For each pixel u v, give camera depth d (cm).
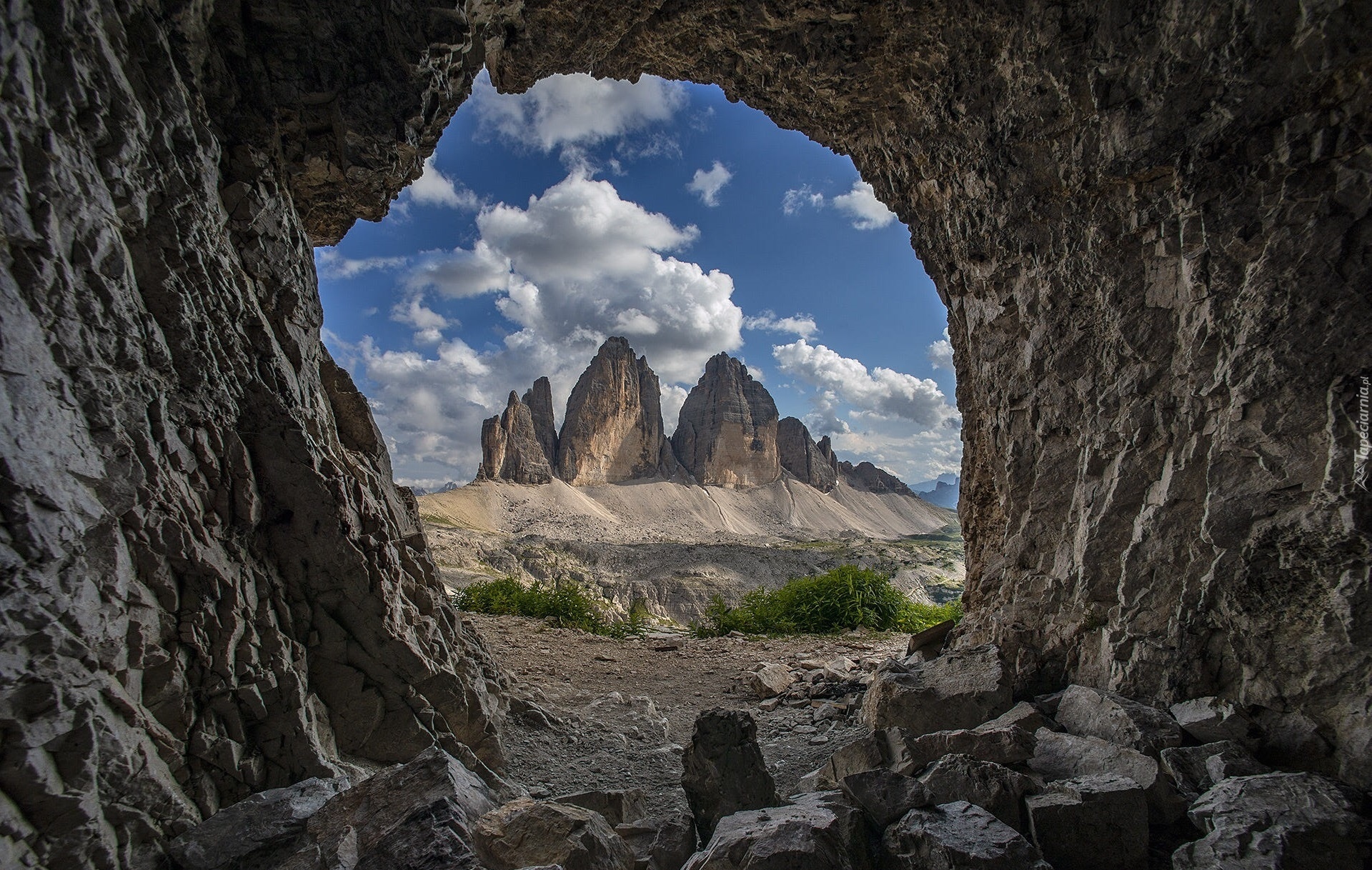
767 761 602
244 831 313
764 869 283
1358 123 389
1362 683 386
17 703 260
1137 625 493
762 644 1120
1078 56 498
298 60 439
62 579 280
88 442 302
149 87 357
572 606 1334
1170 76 452
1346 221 398
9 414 263
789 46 629
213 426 381
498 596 1404
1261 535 433
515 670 883
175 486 352
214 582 362
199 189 384
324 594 432
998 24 535
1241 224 438
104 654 302
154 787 311
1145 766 378
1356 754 373
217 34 412
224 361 395
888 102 656
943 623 764
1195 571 468
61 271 296
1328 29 382
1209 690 455
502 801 443
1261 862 300
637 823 388
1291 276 416
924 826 321
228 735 362
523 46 645
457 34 466
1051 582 575
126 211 339
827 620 1323
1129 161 482
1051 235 564
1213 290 457
